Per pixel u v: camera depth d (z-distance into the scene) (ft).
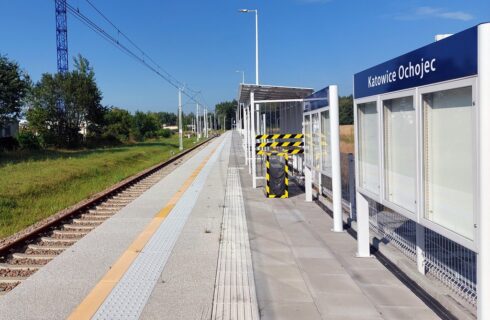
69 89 186.70
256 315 16.43
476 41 11.46
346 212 33.65
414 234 20.80
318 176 42.29
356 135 22.48
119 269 21.91
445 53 13.14
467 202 12.86
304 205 39.40
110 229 30.94
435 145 14.69
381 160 18.95
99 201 44.42
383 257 23.31
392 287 19.02
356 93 22.22
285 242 26.89
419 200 15.24
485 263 11.57
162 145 204.44
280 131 63.21
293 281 20.07
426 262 19.04
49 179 63.57
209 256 24.07
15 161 99.40
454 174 13.53
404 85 16.14
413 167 16.25
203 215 35.45
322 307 17.15
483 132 11.31
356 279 20.11
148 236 28.63
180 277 20.70
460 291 16.19
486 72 11.19
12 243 27.32
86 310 17.02
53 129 185.88
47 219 38.42
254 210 37.35
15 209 43.27
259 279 20.43
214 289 19.11
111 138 216.54
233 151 134.21
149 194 48.29
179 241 27.30
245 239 27.66
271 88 48.03
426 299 17.53
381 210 25.63
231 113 543.80
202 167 81.92
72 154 128.36
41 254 26.84
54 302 17.87
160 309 17.06
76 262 23.22
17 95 134.31
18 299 18.21
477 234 11.71
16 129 188.14
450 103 13.73
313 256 23.84
